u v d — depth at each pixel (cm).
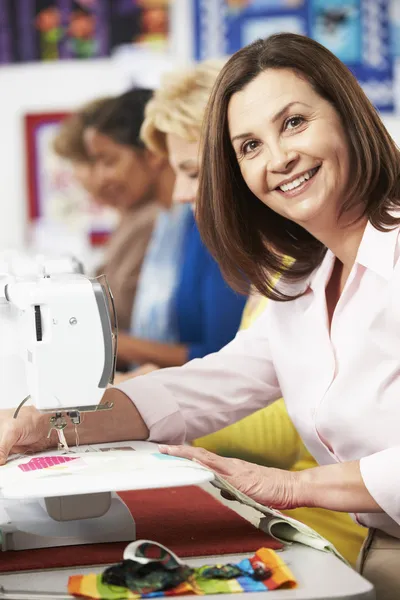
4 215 522
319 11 491
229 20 498
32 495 143
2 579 142
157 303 435
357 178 177
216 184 194
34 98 512
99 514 161
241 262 202
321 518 242
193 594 134
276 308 206
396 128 492
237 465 170
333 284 204
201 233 204
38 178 509
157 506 186
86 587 135
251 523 171
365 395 182
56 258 212
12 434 175
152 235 460
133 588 134
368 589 135
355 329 185
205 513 180
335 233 190
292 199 181
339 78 176
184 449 173
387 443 181
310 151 175
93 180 494
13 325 178
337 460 195
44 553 153
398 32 488
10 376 177
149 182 472
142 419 200
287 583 136
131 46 508
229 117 185
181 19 503
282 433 266
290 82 176
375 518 189
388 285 178
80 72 511
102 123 480
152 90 475
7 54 515
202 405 208
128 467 158
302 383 198
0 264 203
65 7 510
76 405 165
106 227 500
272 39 180
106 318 164
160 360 405
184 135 303
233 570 141
